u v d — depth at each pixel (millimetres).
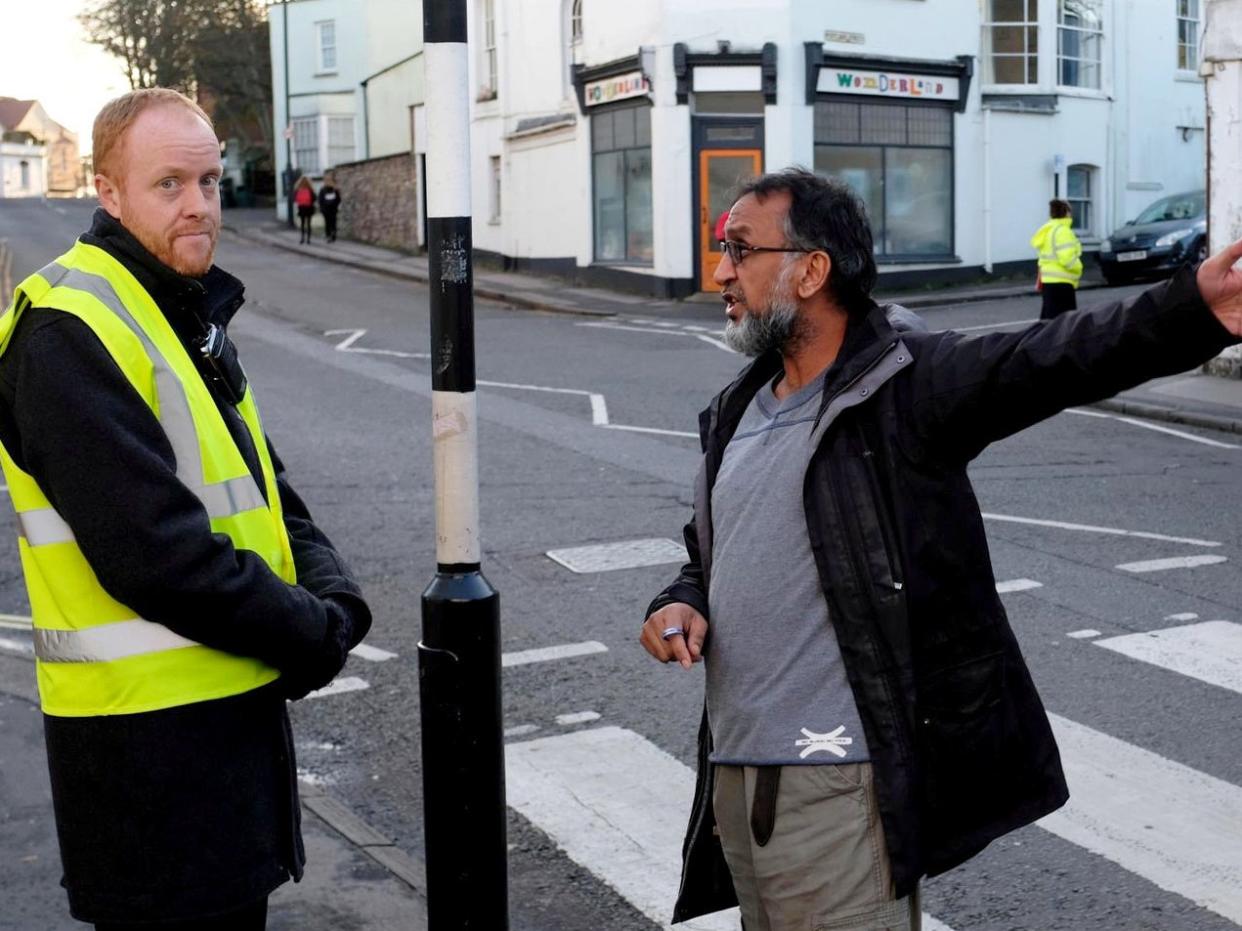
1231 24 14484
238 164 57000
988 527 9078
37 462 2537
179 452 2643
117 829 2633
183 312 2801
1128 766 5297
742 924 3039
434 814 3512
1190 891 4348
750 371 3061
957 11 26094
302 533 3146
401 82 41531
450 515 3494
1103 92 28906
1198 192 26125
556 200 28688
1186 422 13398
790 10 23984
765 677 2816
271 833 2779
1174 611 7219
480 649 3486
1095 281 26734
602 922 4285
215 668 2666
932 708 2691
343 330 21703
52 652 2650
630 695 6199
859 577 2697
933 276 26188
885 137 25531
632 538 8945
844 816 2727
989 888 4418
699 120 24609
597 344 19250
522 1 29391
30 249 38281
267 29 53125
